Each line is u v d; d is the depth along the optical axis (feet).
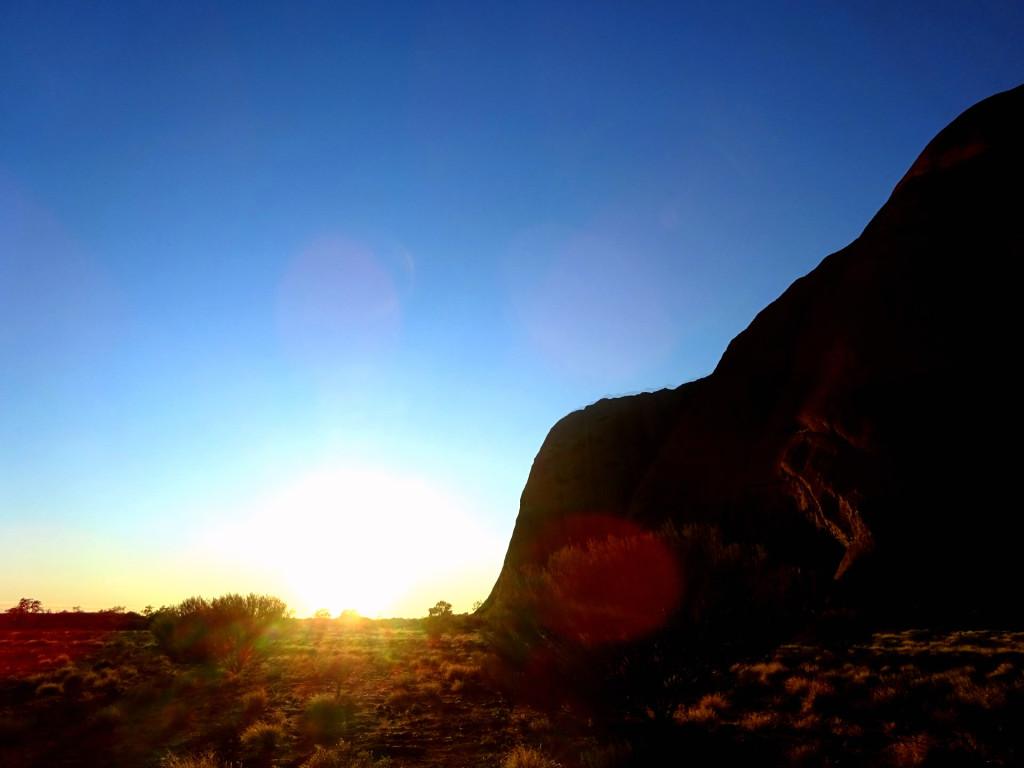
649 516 144.66
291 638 132.57
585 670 49.83
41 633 163.12
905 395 99.86
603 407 219.41
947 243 109.60
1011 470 87.40
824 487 103.76
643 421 205.98
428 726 56.13
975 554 84.64
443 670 85.71
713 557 50.08
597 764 40.93
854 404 105.09
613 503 191.93
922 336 102.53
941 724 43.96
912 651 64.54
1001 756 35.81
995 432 90.74
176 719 60.85
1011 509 85.10
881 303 110.32
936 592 82.89
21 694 77.36
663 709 49.34
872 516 93.45
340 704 62.80
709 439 146.30
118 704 67.77
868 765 37.99
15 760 49.29
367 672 89.04
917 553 88.02
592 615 49.14
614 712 53.83
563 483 205.16
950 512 88.33
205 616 103.04
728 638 47.67
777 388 140.15
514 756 42.24
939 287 105.29
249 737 50.98
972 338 98.27
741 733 46.83
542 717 56.54
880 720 46.96
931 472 92.02
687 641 47.67
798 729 46.96
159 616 107.96
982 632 67.56
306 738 52.54
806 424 112.78
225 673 89.15
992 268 102.89
